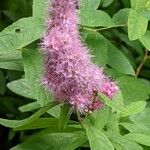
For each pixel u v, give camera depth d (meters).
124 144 0.31
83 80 0.28
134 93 0.40
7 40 0.32
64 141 0.33
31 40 0.33
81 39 0.34
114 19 0.39
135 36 0.34
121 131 0.35
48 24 0.31
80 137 0.32
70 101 0.29
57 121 0.32
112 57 0.39
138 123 0.37
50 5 0.31
